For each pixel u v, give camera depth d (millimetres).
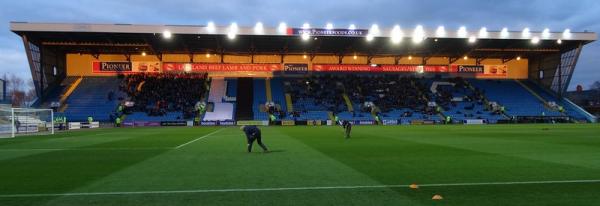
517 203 8805
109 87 63969
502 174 12516
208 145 23281
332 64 69375
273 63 68562
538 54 69625
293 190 10203
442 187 10516
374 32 53562
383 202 8945
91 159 16891
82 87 63531
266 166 14438
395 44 60406
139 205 8797
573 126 48156
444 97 66750
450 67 71625
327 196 9539
